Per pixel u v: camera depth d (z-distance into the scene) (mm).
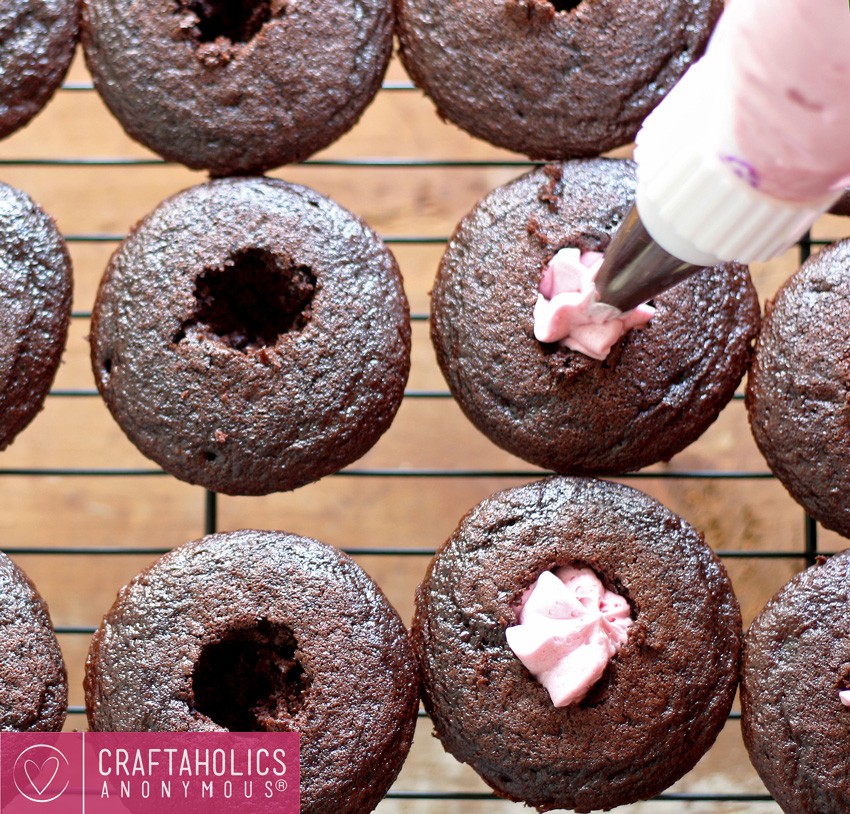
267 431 386
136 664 377
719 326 396
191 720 374
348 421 389
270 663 386
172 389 387
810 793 378
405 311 399
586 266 390
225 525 479
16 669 376
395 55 445
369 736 377
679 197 291
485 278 395
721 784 460
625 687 379
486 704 380
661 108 298
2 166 485
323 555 387
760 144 276
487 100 400
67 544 479
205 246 391
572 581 384
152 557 479
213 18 410
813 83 257
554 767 379
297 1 398
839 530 392
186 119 396
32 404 392
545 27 397
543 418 391
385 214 492
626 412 390
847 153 267
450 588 386
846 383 385
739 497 481
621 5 397
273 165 403
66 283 398
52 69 401
